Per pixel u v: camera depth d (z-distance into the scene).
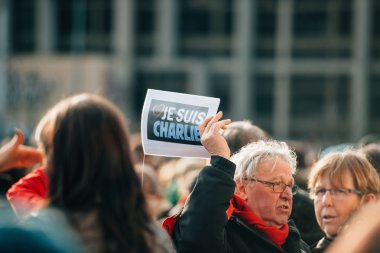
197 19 64.25
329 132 62.81
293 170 5.15
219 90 63.69
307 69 63.31
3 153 5.23
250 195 4.92
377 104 62.72
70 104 3.60
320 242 5.81
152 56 63.97
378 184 5.75
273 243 4.84
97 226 3.43
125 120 3.78
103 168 3.51
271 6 63.72
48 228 3.02
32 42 64.62
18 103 34.25
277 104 63.31
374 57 63.03
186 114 4.75
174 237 4.34
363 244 2.70
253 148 5.06
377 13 62.78
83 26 63.47
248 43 63.19
